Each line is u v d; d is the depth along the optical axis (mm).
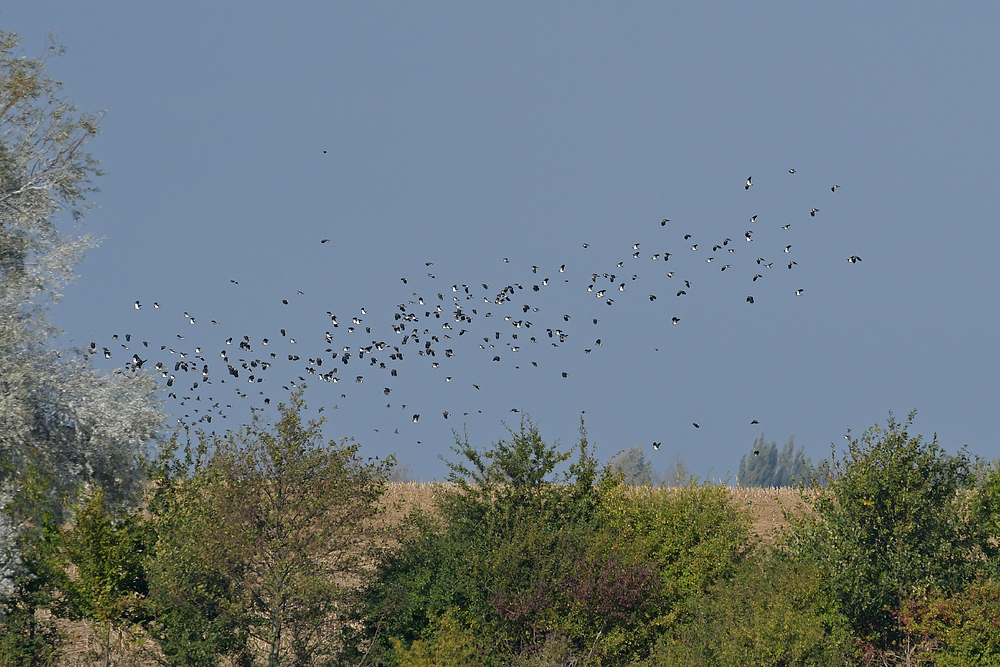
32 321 25453
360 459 26562
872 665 25062
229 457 25688
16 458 24750
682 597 26000
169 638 26469
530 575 25719
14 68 26531
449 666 24047
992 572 25531
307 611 26391
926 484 26094
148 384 26188
